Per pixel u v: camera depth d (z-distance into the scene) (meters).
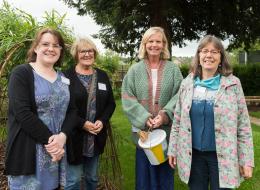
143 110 3.41
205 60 2.82
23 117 2.50
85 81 3.46
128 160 5.60
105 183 4.29
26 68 2.64
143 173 3.57
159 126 3.41
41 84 2.63
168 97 3.46
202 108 2.81
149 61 3.54
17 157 2.57
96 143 3.54
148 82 3.45
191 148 2.88
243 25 14.52
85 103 3.39
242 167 2.78
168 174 3.55
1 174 4.28
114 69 4.92
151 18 14.27
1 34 4.04
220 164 2.75
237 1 14.02
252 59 20.95
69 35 4.16
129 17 13.82
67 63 3.98
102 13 14.33
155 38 3.41
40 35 2.72
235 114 2.73
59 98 2.70
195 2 14.55
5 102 4.46
